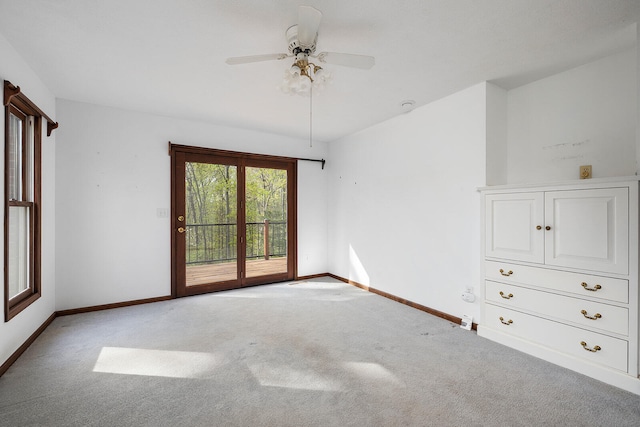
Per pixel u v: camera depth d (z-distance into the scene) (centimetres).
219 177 407
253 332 267
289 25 187
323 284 448
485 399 171
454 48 214
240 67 243
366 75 255
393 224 370
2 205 198
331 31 193
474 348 237
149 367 206
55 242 304
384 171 384
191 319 299
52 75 257
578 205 202
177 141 373
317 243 496
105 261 330
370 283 408
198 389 180
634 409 162
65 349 232
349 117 367
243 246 427
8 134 204
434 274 315
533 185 223
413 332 268
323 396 174
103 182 330
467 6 170
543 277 219
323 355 224
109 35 198
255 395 175
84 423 150
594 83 232
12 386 182
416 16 178
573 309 204
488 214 256
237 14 176
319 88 196
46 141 281
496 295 250
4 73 200
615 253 185
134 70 248
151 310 326
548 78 258
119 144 338
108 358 218
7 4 166
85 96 304
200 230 392
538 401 169
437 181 312
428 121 322
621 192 183
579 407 164
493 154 271
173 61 233
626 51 217
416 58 227
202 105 329
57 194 306
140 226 350
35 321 252
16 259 235
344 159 462
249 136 427
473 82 270
